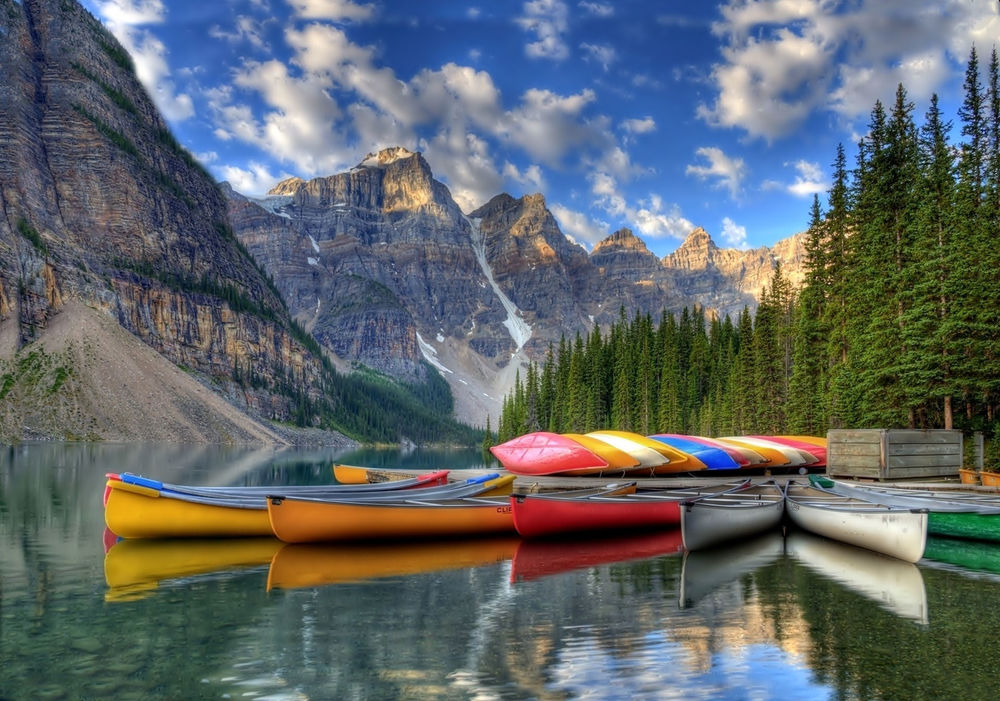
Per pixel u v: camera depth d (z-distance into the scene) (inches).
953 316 1428.4
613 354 5000.0
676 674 426.0
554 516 949.2
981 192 1802.4
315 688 404.5
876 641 492.1
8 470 2436.0
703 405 4047.7
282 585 673.6
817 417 2241.6
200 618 553.9
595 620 548.1
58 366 7677.2
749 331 3440.0
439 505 940.0
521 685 408.5
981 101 1888.5
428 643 488.4
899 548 780.0
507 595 634.2
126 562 787.4
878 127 2084.2
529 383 5767.7
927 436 1284.4
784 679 418.6
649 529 1041.5
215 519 948.0
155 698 389.7
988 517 839.1
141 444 6712.6
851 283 2078.0
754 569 754.2
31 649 474.9
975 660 451.8
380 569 756.6
